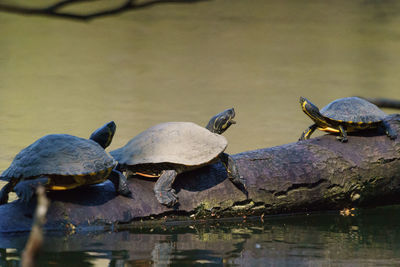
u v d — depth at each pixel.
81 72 50.53
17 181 14.77
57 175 14.12
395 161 19.44
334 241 15.73
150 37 69.94
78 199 15.59
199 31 74.25
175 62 57.12
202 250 14.38
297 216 18.92
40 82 45.66
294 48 65.44
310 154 19.03
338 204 19.42
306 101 19.06
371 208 20.33
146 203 16.25
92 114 35.75
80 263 12.95
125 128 32.25
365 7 92.00
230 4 92.88
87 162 14.36
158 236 15.54
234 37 71.25
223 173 17.77
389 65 56.31
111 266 12.84
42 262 12.91
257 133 32.19
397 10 90.06
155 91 44.34
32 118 33.91
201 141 16.39
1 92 41.12
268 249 14.70
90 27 73.81
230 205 17.44
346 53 62.56
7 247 13.67
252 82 48.69
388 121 19.94
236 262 13.50
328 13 87.75
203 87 46.56
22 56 55.88
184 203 16.78
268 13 86.94
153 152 16.09
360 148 19.45
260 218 18.36
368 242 15.67
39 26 72.56
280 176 18.23
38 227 5.58
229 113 17.53
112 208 15.73
